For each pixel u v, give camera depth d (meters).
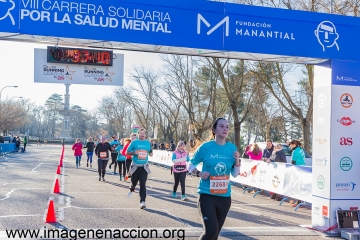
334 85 8.39
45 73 7.78
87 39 7.42
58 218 8.86
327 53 8.46
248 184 15.06
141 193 10.52
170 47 8.19
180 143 12.48
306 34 8.42
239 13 8.12
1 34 7.21
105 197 12.42
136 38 7.59
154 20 7.69
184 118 50.91
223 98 36.88
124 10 7.55
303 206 12.08
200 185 5.34
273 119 42.56
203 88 39.28
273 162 13.38
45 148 72.06
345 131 8.42
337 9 20.75
